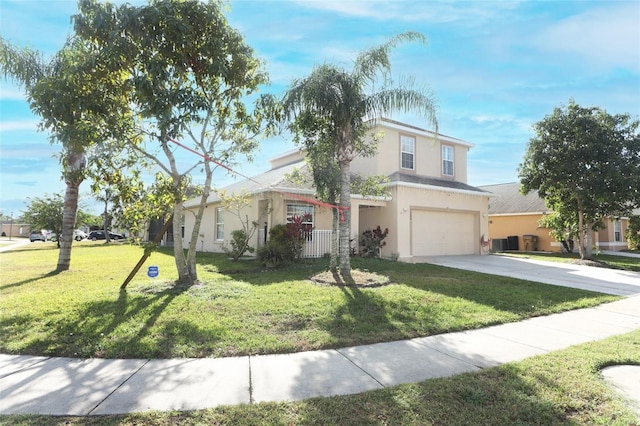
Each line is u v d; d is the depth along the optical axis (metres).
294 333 5.33
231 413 3.12
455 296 7.96
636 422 3.06
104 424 2.93
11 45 9.23
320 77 9.55
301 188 14.87
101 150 7.58
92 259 15.10
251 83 8.54
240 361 4.36
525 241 25.34
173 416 3.07
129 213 8.17
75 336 5.07
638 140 14.76
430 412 3.16
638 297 8.70
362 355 4.61
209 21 7.40
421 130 18.75
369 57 9.79
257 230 15.20
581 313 7.09
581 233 16.55
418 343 5.11
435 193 17.34
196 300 7.01
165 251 20.27
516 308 7.17
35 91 6.80
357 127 10.35
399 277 10.28
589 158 15.28
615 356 4.58
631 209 15.66
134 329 5.32
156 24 6.81
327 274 10.16
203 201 8.97
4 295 7.60
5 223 65.62
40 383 3.71
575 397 3.47
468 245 18.98
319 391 3.59
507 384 3.72
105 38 7.00
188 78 8.16
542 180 16.53
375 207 17.06
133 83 6.75
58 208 25.95
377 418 3.07
